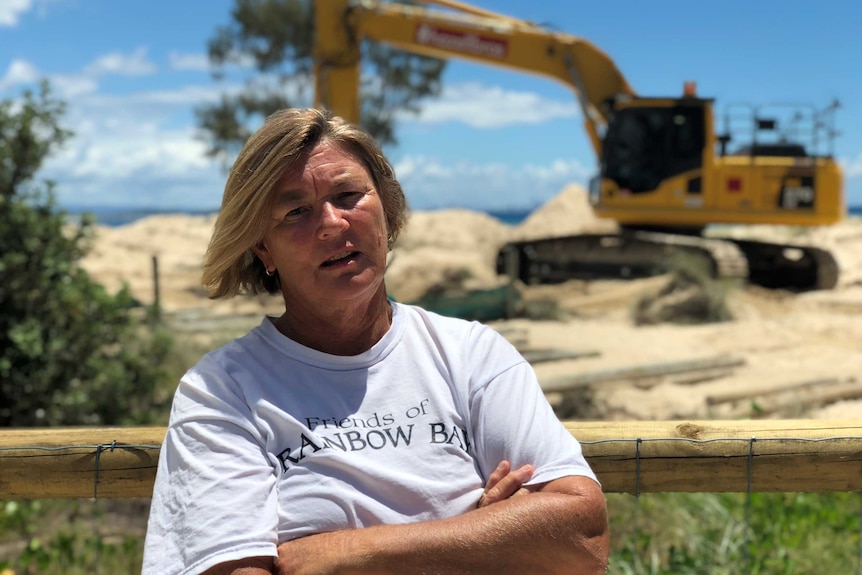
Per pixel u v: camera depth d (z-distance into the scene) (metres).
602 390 9.13
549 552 1.85
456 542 1.82
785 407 8.45
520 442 2.01
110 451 2.46
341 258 2.01
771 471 2.46
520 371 2.12
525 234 33.16
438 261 26.03
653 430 2.50
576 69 17.72
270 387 2.00
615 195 17.97
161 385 8.42
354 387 2.02
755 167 17.53
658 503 4.88
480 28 17.27
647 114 17.55
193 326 12.14
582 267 20.08
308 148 2.02
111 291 20.06
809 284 19.58
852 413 8.43
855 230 31.19
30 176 7.43
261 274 2.26
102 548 4.98
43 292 7.28
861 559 4.00
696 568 4.09
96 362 7.54
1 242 7.15
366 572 1.81
